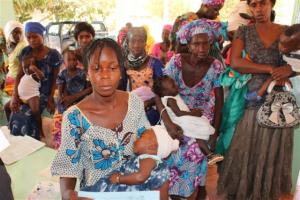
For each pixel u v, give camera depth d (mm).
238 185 1963
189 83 1873
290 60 1551
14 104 2734
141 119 1031
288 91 1700
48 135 2811
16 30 3102
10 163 1485
